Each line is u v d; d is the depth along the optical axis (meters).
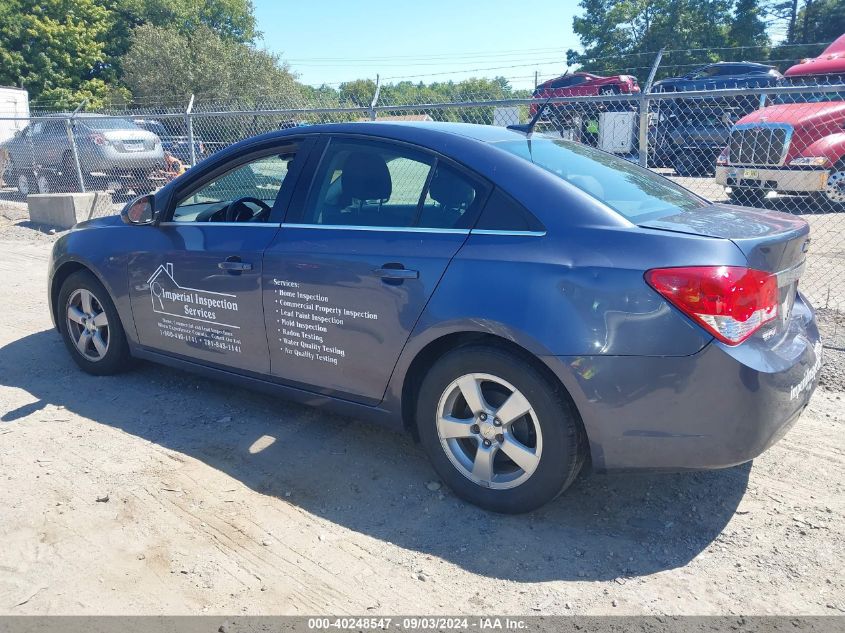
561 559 2.93
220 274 3.96
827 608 2.63
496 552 2.98
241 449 3.86
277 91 34.03
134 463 3.68
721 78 16.95
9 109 21.77
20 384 4.77
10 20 36.56
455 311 3.12
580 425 3.01
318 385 3.73
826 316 5.93
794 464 3.67
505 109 9.31
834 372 4.79
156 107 31.80
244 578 2.80
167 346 4.39
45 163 15.56
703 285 2.70
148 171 14.86
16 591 2.71
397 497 3.40
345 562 2.91
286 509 3.29
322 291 3.55
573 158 3.66
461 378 3.18
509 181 3.20
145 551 2.96
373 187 3.56
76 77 39.25
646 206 3.29
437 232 3.29
